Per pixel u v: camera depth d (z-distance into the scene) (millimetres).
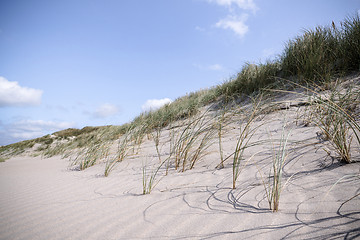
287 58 5652
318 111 2943
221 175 2012
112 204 1675
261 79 5703
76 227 1336
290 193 1392
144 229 1226
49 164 4910
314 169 1682
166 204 1554
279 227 1059
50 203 1825
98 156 4133
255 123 3619
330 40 5016
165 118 6613
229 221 1191
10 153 13883
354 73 4188
